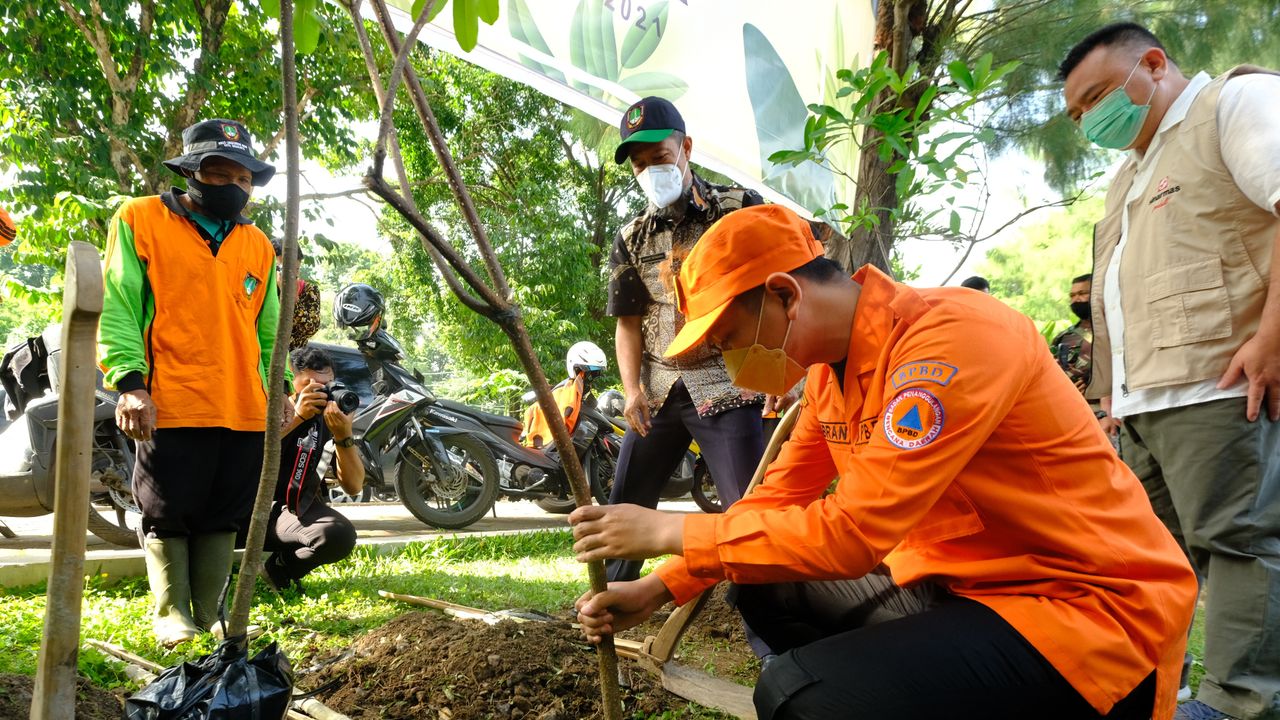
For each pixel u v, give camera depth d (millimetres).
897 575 1935
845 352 1814
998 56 6188
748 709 2619
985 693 1663
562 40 3562
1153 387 2670
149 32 9586
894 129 3482
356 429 6836
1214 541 2568
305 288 4262
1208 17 6590
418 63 15188
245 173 3508
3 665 2781
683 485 8383
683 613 2842
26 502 5199
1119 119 2764
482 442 7102
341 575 4867
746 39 4141
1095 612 1669
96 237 9156
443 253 1494
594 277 16344
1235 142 2480
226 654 1792
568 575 5191
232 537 3713
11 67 8914
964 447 1627
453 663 2801
